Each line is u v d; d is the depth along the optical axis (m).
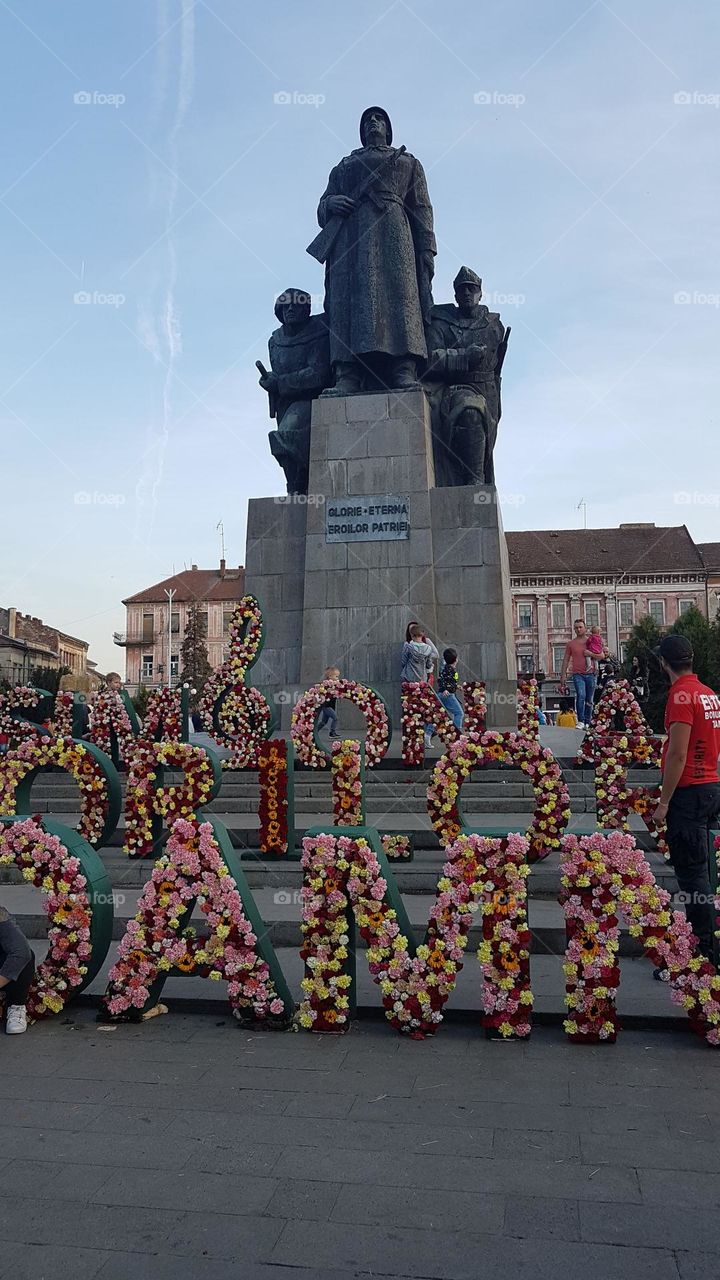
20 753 9.12
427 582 16.81
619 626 70.69
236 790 12.59
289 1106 4.57
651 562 71.62
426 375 18.33
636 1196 3.69
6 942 5.74
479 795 12.02
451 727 12.54
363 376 18.08
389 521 17.08
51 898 5.96
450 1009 5.83
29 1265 3.32
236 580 86.38
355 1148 4.12
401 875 8.69
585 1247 3.36
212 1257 3.35
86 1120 4.46
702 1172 3.87
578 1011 5.38
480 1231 3.47
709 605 70.06
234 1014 5.78
